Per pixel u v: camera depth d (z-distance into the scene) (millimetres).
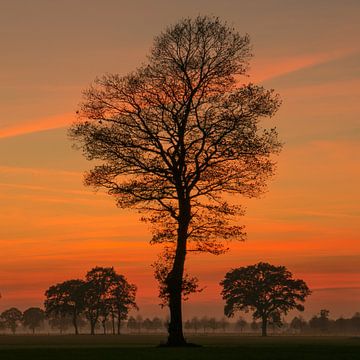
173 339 51062
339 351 43094
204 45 52562
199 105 51750
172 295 51531
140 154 51594
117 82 52188
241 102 51250
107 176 52062
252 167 51750
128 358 36469
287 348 46906
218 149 51250
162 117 51531
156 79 52250
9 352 43188
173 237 52500
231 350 43781
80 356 38531
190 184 51844
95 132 51375
